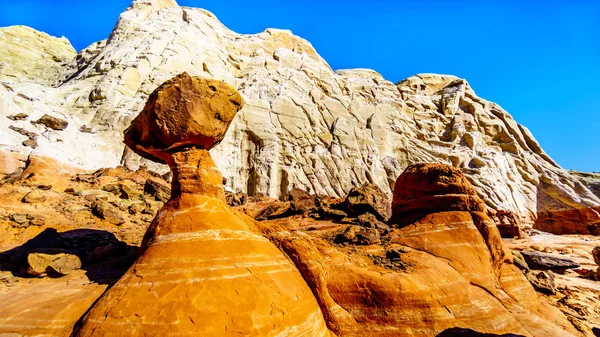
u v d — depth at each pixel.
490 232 11.33
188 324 5.98
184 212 8.06
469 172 45.44
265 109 42.16
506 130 54.62
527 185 50.22
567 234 46.28
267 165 37.44
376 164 43.94
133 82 37.75
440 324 8.16
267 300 6.86
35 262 9.00
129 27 48.12
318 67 54.19
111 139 31.50
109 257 10.95
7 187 16.38
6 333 6.32
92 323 6.18
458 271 9.95
